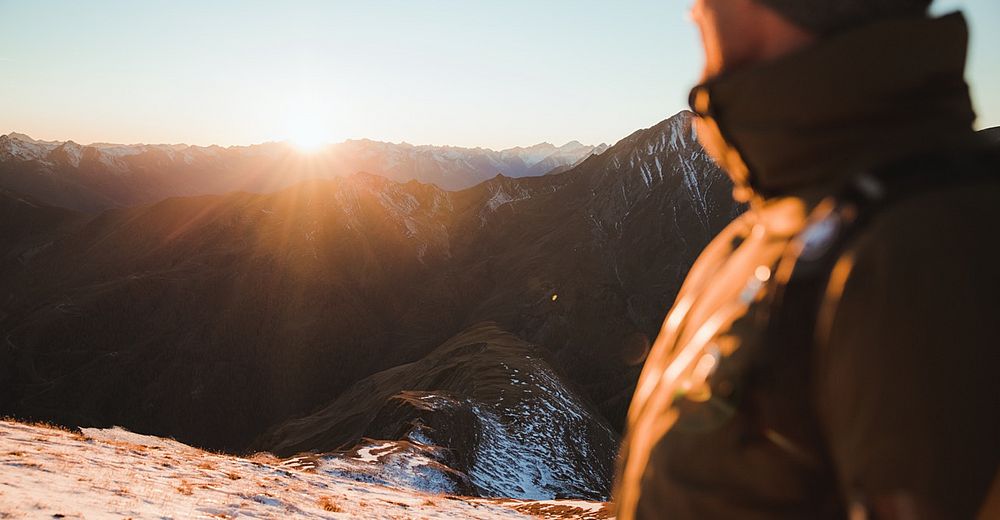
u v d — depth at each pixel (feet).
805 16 2.42
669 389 2.72
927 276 2.00
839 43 2.32
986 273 1.98
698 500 2.37
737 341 2.42
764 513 2.30
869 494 2.00
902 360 1.98
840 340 2.13
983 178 2.18
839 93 2.33
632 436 3.02
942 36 2.31
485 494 263.49
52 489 35.40
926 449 1.90
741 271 2.71
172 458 61.72
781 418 2.28
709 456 2.38
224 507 42.04
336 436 428.97
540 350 490.08
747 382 2.32
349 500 58.95
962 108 2.39
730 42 2.64
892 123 2.32
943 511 1.86
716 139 2.79
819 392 2.22
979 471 1.87
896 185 2.23
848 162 2.37
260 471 68.23
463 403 344.49
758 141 2.54
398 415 306.55
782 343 2.29
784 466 2.28
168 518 34.81
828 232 2.28
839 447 2.13
